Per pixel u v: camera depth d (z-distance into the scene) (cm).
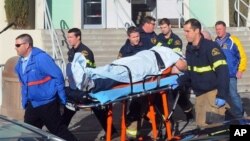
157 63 1573
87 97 1482
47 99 1531
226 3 3694
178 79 1588
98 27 3784
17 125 978
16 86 2189
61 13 3688
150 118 1753
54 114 1545
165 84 1594
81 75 1477
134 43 1884
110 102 1497
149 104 1706
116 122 2177
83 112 2400
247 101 2655
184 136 1141
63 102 1534
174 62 1594
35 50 1528
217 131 1068
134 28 1891
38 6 3291
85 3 3769
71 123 2194
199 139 1051
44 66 1512
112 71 1489
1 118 1009
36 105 1538
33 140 909
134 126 1798
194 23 1507
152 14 3881
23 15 3178
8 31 3053
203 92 1525
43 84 1526
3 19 3186
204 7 3881
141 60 1552
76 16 3694
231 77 1962
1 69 2352
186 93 1980
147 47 1933
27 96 1541
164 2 3881
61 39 3139
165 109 1694
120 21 3797
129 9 3856
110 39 3234
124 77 1501
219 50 1488
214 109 1497
